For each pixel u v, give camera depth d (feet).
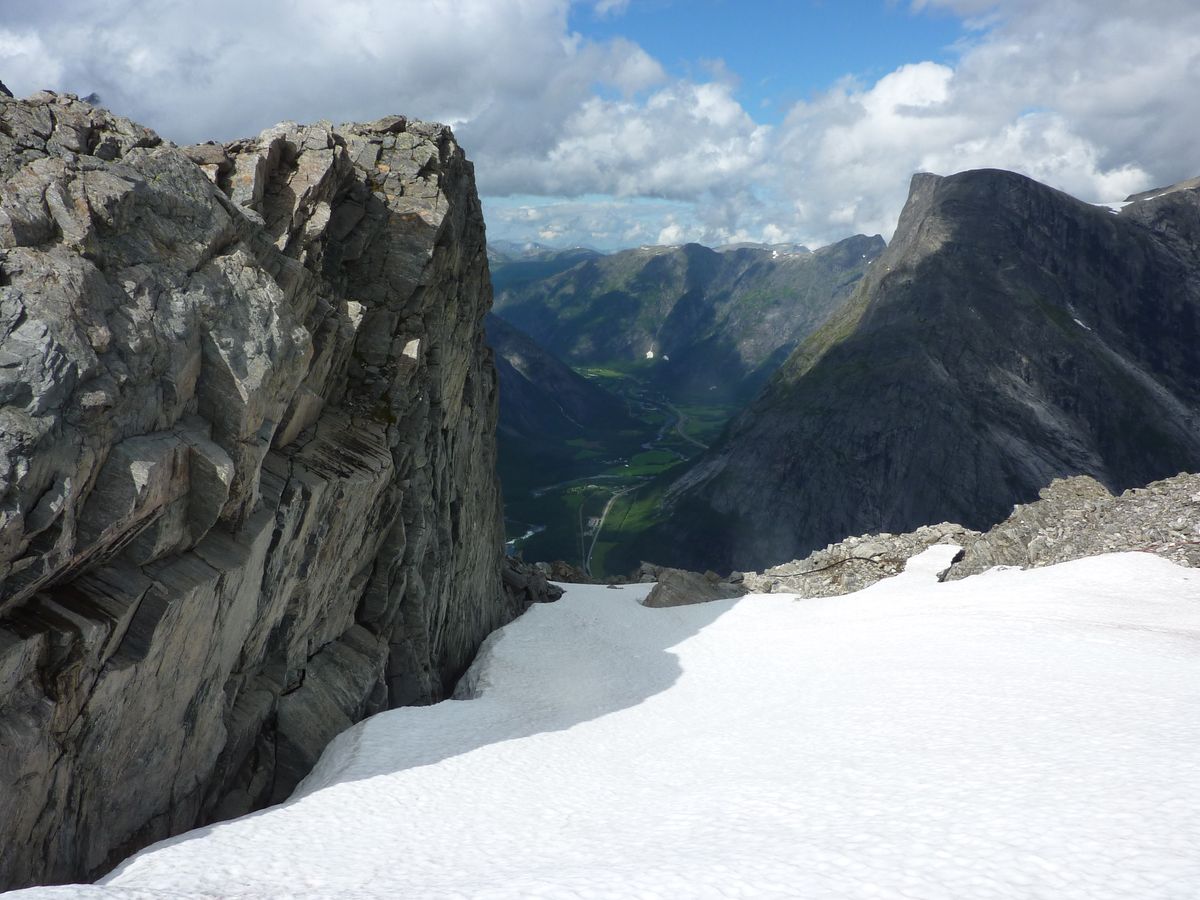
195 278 78.33
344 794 84.58
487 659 161.48
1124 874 47.93
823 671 133.69
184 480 73.46
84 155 75.10
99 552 65.82
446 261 133.59
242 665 93.35
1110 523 186.50
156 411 70.64
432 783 89.15
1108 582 160.35
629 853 62.95
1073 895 46.39
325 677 110.11
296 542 95.55
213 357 77.05
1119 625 132.16
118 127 82.38
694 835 66.18
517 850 69.10
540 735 109.40
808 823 65.00
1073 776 66.59
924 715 96.43
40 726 59.62
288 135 117.19
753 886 51.19
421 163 135.03
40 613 61.26
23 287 62.18
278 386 83.97
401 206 128.57
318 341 106.11
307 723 101.50
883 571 218.59
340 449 108.58
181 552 76.23
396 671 129.59
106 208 71.61
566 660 162.91
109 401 63.21
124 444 66.08
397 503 121.70
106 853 70.33
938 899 47.37
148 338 69.05
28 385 58.44
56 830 63.52
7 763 56.95
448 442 147.95
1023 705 94.12
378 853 69.67
